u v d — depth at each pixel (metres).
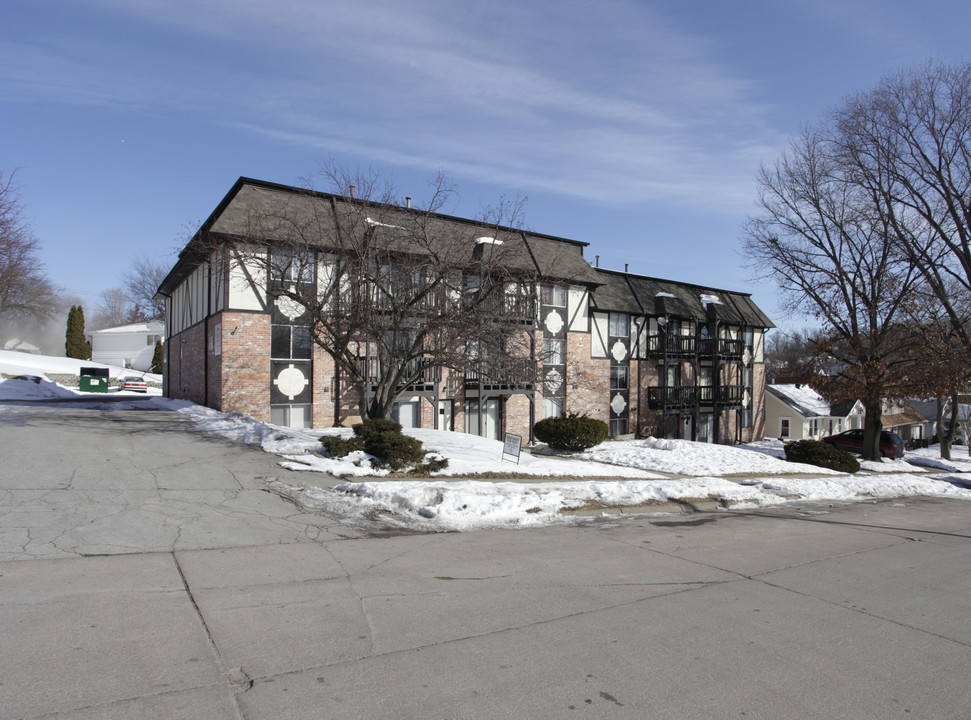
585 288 27.97
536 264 24.69
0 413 17.45
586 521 9.62
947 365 23.78
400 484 9.89
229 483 9.66
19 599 4.77
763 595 6.11
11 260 29.95
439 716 3.43
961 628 5.40
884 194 24.06
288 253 15.70
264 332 19.81
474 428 24.42
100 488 8.73
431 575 6.12
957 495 17.31
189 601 4.97
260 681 3.72
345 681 3.78
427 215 15.18
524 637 4.66
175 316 29.55
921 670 4.42
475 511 9.12
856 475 19.27
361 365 20.34
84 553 6.03
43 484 8.71
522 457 15.91
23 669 3.68
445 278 14.95
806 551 8.33
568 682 3.94
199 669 3.82
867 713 3.72
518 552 7.27
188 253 20.56
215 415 18.42
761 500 12.85
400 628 4.70
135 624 4.44
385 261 15.79
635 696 3.79
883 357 24.52
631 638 4.75
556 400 27.27
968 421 43.41
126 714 3.24
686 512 11.15
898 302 24.16
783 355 70.00
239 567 5.95
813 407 41.66
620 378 29.92
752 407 37.19
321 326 16.17
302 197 20.08
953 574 7.47
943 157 23.89
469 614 5.09
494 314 15.03
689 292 34.88
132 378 43.00
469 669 4.05
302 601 5.14
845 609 5.80
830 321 25.50
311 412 20.48
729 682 4.06
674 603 5.69
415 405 22.78
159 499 8.41
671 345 31.66
